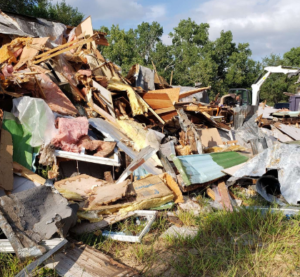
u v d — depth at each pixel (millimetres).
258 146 8039
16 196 3686
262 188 5648
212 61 41125
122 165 6559
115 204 4910
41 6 23344
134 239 4211
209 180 6094
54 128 6109
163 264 3785
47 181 4320
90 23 10930
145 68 11062
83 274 3371
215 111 13438
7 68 6973
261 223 4613
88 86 8383
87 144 6273
